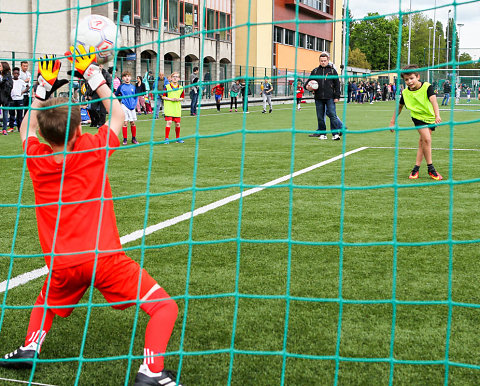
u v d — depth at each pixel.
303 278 3.88
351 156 10.26
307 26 51.06
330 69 13.04
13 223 5.54
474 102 40.03
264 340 2.98
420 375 2.62
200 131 15.81
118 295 2.55
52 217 2.60
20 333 3.09
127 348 2.93
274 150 11.23
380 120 21.59
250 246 4.66
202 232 5.12
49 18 26.53
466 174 8.17
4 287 3.76
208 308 3.39
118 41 3.04
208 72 38.47
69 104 2.67
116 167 8.98
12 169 8.81
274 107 32.69
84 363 2.78
